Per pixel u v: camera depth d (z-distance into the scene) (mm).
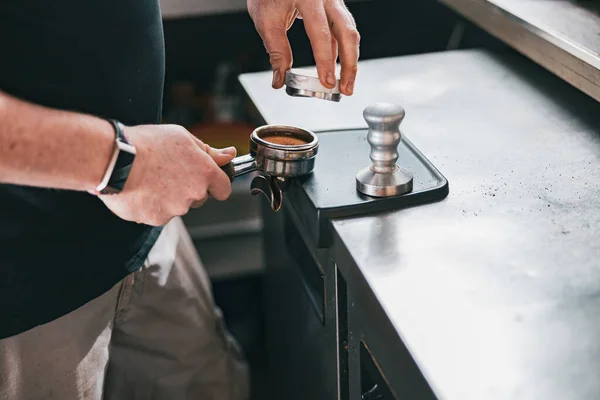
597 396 635
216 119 1827
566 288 755
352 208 888
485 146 1042
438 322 721
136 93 936
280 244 1250
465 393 644
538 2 1238
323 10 926
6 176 738
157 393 1263
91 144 767
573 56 1063
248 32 1866
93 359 1060
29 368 996
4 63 821
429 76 1282
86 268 969
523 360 673
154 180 833
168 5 1574
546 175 961
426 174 952
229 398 1340
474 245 826
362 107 1185
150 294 1168
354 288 829
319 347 1091
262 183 966
